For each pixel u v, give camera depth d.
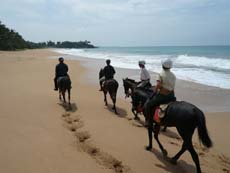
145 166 7.00
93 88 18.84
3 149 7.51
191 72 27.03
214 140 9.42
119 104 14.34
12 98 14.51
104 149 7.92
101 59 51.00
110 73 13.27
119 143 8.54
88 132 9.47
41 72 27.77
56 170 6.45
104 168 6.69
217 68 30.17
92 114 12.12
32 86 18.84
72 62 42.12
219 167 7.20
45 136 8.73
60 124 10.23
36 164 6.71
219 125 11.10
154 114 7.54
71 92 17.20
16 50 104.12
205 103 14.74
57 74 14.07
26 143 8.04
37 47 159.12
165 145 8.63
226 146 8.88
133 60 46.47
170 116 6.70
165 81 7.23
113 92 12.62
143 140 8.98
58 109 12.65
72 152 7.56
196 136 9.77
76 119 11.16
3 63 38.75
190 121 6.27
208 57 48.16
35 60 46.12
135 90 10.88
